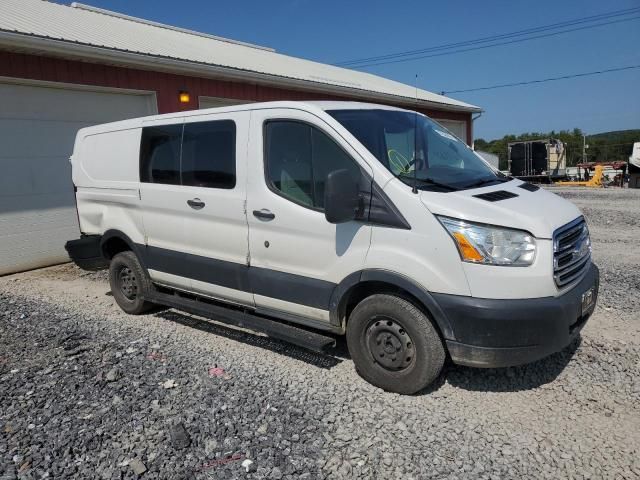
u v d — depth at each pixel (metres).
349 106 4.25
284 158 4.07
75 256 6.05
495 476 2.75
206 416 3.41
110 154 5.66
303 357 4.37
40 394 3.80
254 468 2.85
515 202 3.55
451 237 3.28
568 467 2.81
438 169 4.06
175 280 5.12
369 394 3.67
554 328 3.25
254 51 17.83
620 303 5.43
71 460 2.98
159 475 2.82
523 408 3.43
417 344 3.48
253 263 4.32
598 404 3.44
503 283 3.19
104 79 9.19
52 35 8.59
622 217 12.05
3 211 8.07
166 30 15.74
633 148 24.72
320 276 3.89
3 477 2.83
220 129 4.53
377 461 2.90
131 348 4.67
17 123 8.15
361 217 3.63
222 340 4.86
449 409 3.44
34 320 5.66
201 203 4.64
